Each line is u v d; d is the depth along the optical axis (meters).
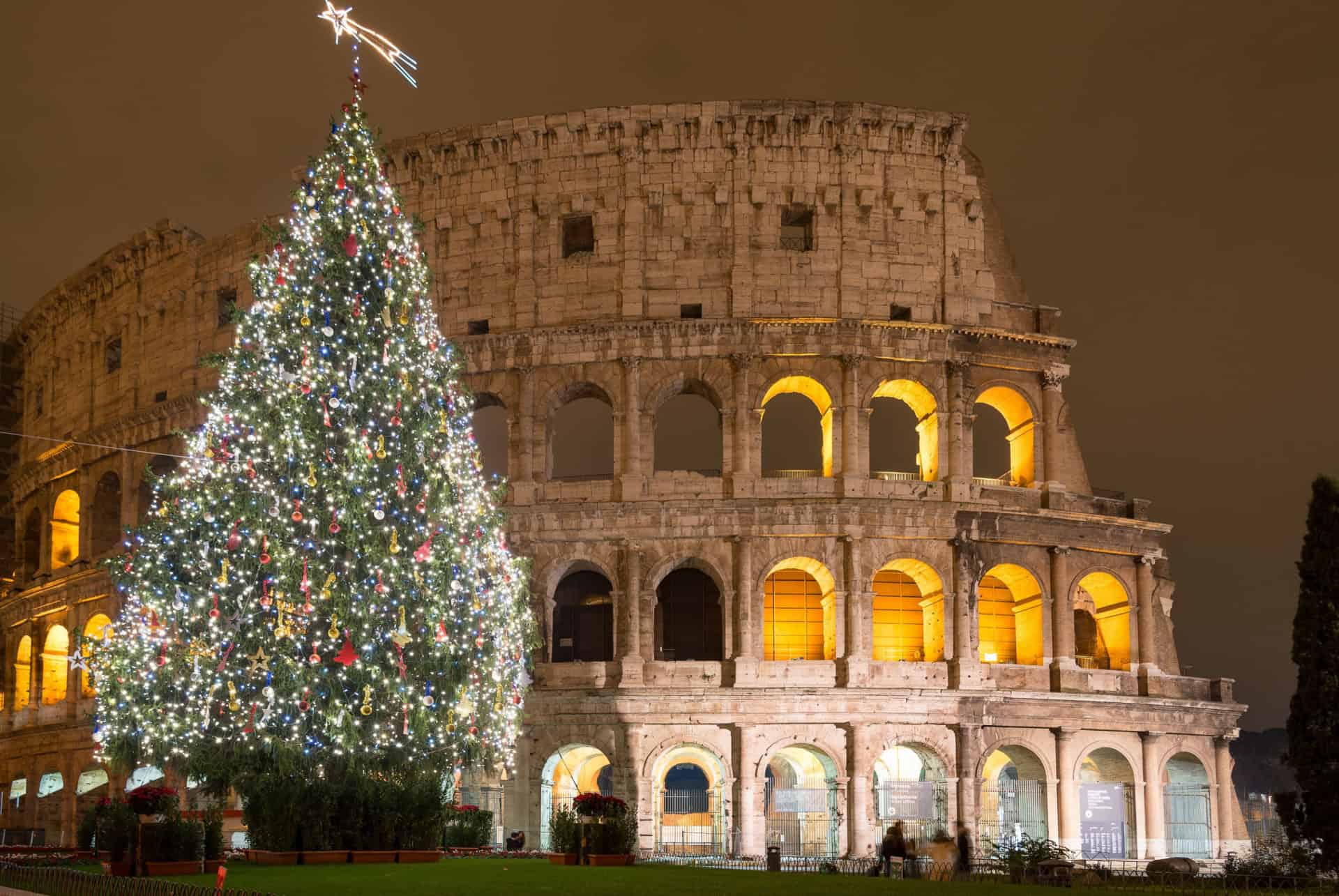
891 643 82.06
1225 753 83.25
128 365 100.44
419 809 57.41
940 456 81.06
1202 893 47.34
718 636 83.06
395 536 57.62
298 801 54.41
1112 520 82.38
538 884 40.88
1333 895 47.53
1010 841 69.19
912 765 86.19
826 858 73.75
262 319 62.34
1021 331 83.50
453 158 85.50
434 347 66.12
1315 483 59.12
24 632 106.81
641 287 82.00
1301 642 58.31
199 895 28.72
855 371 80.62
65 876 34.66
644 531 78.94
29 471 108.31
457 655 61.31
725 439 80.31
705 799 83.25
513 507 80.06
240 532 58.59
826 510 78.44
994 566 80.69
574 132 83.94
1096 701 79.62
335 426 60.31
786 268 81.81
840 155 82.94
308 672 56.81
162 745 59.03
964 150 85.56
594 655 84.75
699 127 83.06
